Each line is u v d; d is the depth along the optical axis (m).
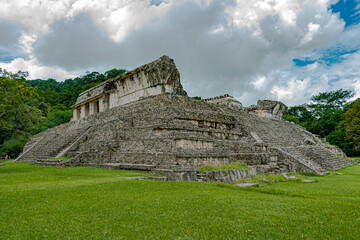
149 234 4.78
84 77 67.88
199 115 18.11
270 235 4.88
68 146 22.59
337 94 63.22
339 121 51.94
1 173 13.07
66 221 5.29
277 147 21.16
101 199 6.93
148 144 14.98
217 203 6.88
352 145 42.31
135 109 21.16
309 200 7.73
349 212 6.42
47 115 48.75
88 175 11.91
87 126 25.22
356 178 16.30
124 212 5.91
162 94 19.22
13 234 4.62
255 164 17.70
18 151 40.53
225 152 15.75
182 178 11.13
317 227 5.34
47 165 18.64
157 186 8.91
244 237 4.74
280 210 6.46
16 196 7.12
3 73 15.68
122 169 14.51
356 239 4.77
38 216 5.54
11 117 16.48
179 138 13.38
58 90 84.12
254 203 7.05
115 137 18.11
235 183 12.25
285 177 15.15
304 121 62.34
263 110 37.00
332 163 23.56
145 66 23.34
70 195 7.32
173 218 5.61
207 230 5.02
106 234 4.73
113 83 27.92
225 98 33.69
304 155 23.02
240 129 21.56
